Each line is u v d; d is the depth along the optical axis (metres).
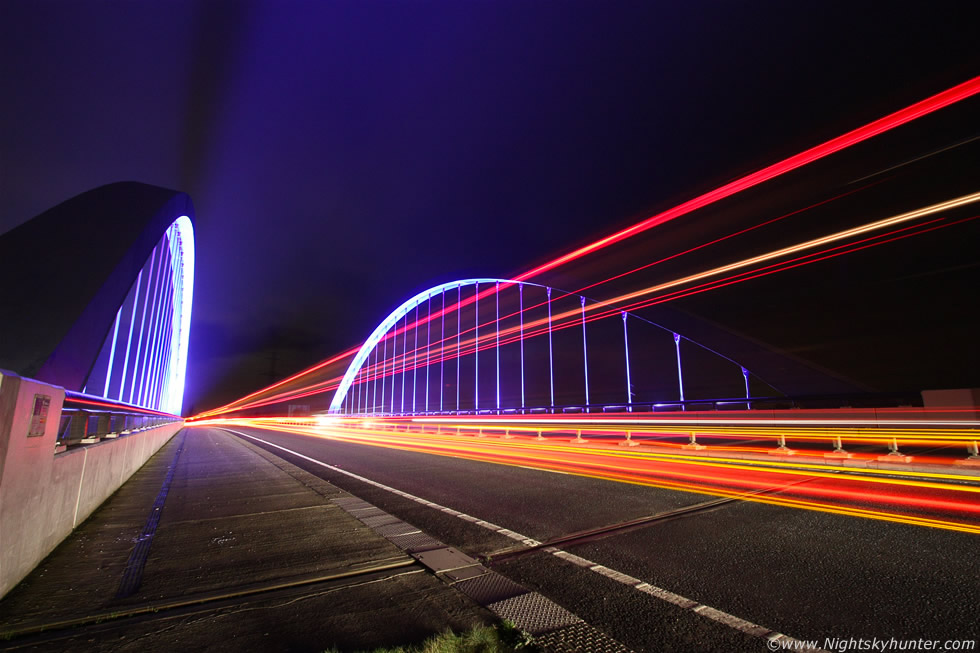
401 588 3.44
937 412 13.06
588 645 2.57
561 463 11.29
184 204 21.92
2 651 2.54
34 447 3.82
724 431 18.84
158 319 30.89
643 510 5.88
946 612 2.91
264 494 7.36
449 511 6.01
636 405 26.00
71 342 14.19
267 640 2.64
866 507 5.85
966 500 6.18
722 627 2.78
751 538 4.57
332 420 68.19
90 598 3.27
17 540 3.49
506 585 3.48
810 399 17.44
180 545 4.57
